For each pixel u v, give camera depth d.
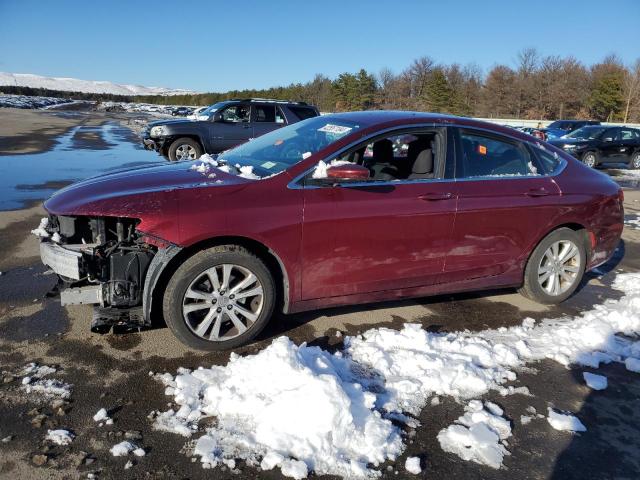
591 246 4.68
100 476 2.28
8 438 2.48
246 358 3.07
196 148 12.34
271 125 12.77
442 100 61.22
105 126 29.53
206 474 2.32
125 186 3.41
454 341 3.60
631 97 54.50
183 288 3.22
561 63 59.66
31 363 3.15
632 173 16.75
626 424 2.88
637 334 4.05
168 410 2.75
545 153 4.53
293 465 2.36
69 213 3.17
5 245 5.50
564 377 3.33
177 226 3.16
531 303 4.59
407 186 3.79
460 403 2.96
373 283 3.79
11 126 24.66
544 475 2.45
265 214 3.33
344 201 3.55
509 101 60.84
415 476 2.39
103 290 3.26
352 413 2.68
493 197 4.07
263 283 3.42
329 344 3.59
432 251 3.91
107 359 3.25
